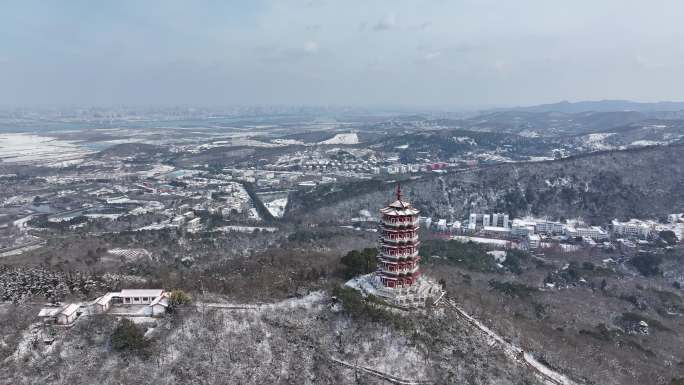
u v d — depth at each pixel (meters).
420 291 182.50
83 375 142.00
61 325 159.12
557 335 199.62
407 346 154.38
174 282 198.88
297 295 182.62
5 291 182.38
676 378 166.88
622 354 194.75
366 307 162.38
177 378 141.88
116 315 165.75
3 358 146.75
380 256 182.12
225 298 180.38
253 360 148.00
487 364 153.62
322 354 151.25
